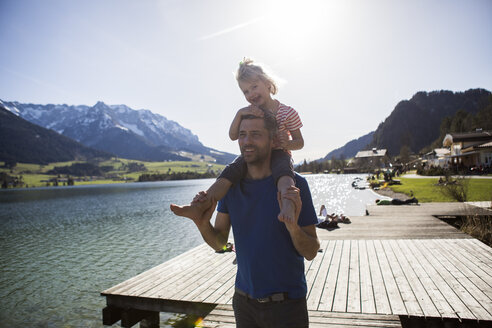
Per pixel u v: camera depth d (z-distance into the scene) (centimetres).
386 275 534
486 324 358
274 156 191
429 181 4159
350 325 356
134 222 2620
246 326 185
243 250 180
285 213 144
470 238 806
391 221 1137
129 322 495
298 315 173
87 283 1062
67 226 2592
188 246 1565
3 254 1603
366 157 15288
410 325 380
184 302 468
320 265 609
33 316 816
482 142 6006
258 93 229
